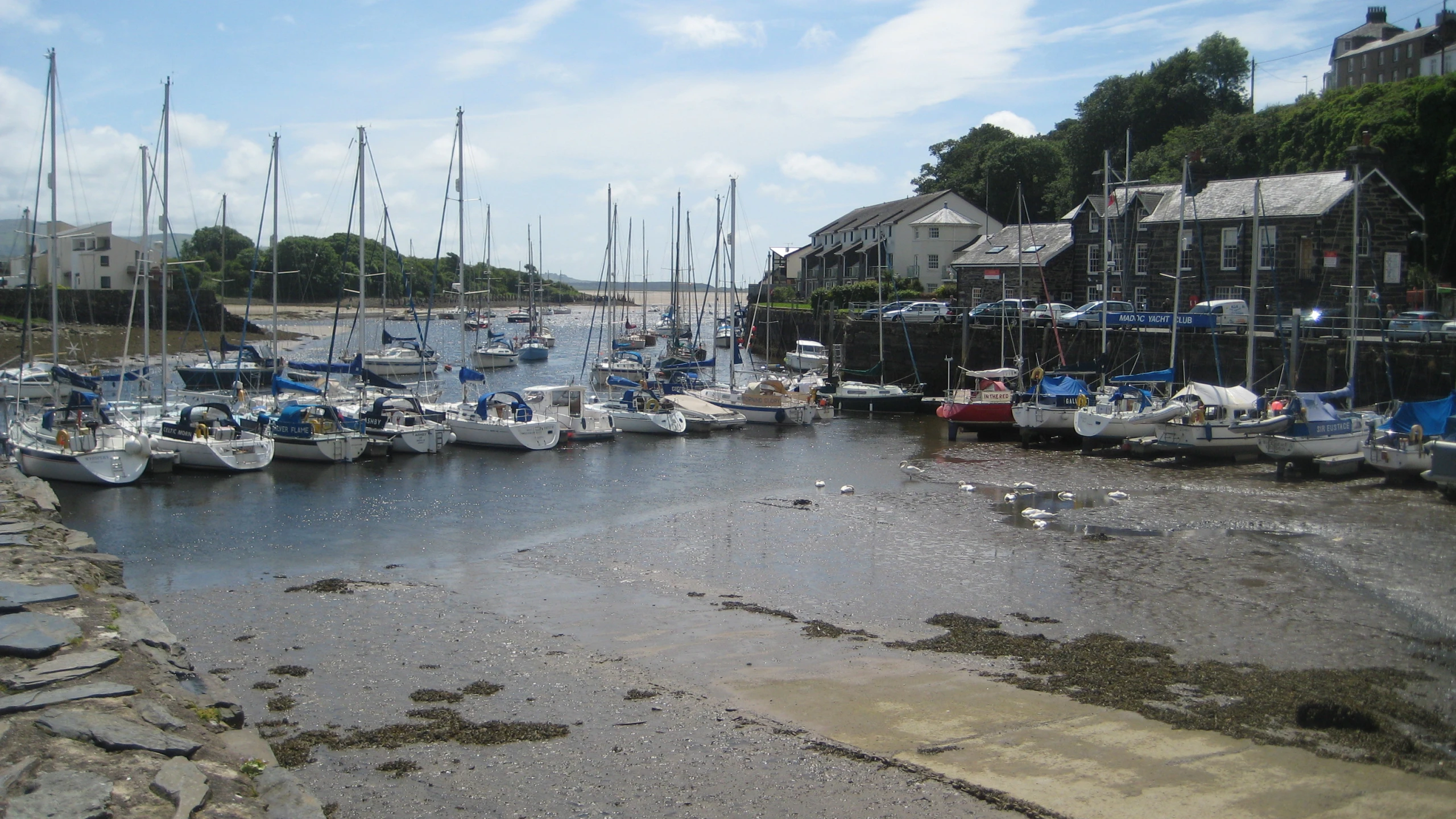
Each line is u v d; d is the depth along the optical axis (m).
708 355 84.81
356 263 113.75
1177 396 35.66
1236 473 32.03
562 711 13.48
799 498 28.91
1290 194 49.75
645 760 11.94
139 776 9.12
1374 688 14.06
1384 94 60.78
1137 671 14.82
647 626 17.36
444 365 71.00
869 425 45.47
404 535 24.50
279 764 11.36
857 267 95.44
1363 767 11.62
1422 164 56.16
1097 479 31.12
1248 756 11.90
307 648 16.08
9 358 61.38
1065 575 20.25
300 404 35.44
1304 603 18.19
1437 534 23.33
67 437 29.88
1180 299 52.06
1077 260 64.62
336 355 75.25
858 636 16.70
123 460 30.03
